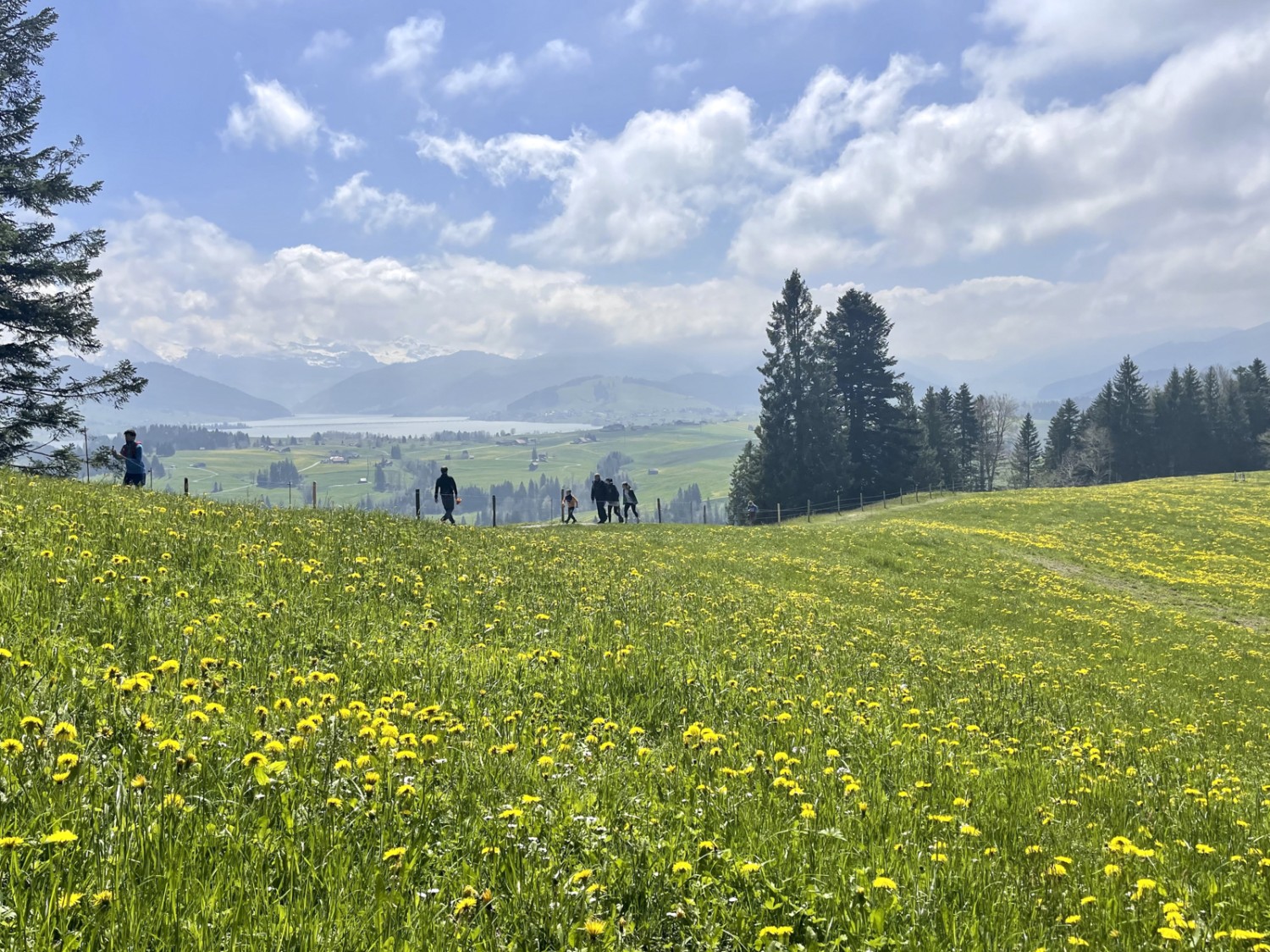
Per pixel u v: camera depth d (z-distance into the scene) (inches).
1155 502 2527.1
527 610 512.4
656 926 158.9
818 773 273.0
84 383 1702.8
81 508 557.0
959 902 187.9
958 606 1142.3
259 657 310.2
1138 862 235.9
